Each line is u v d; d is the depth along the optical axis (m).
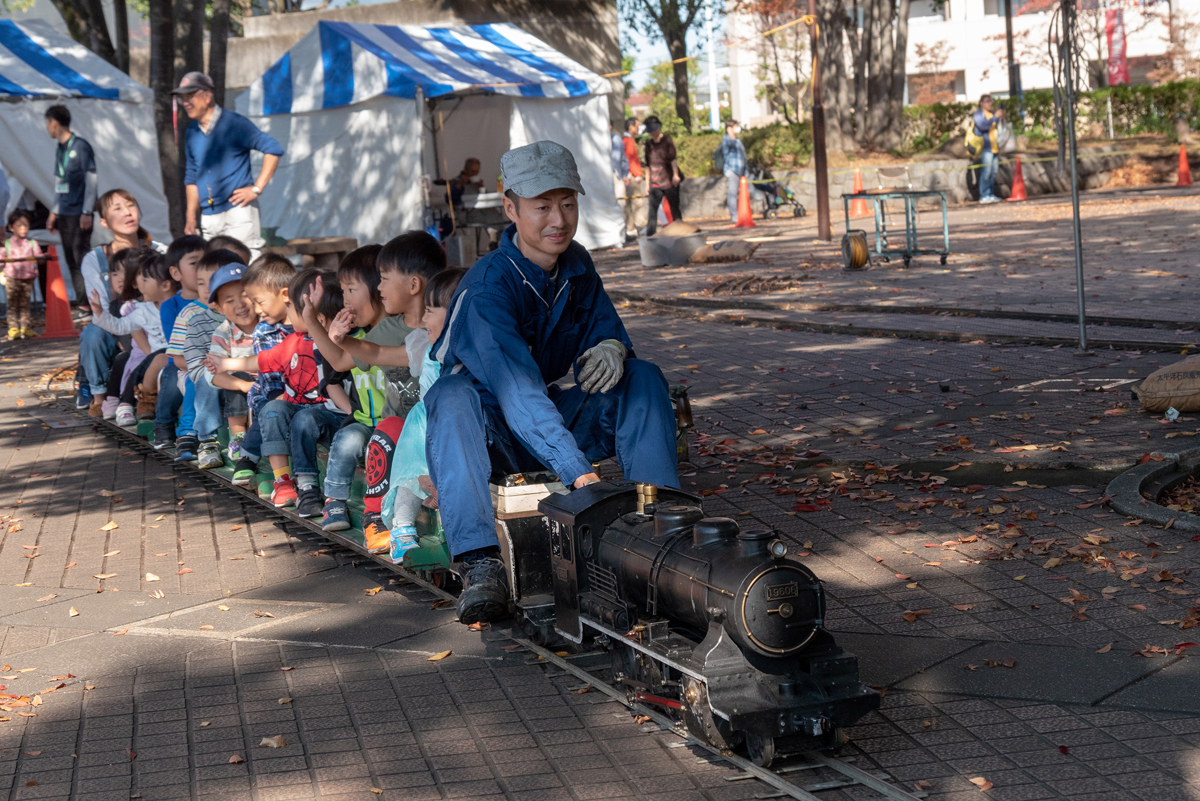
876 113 34.78
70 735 3.95
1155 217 21.59
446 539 4.39
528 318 4.59
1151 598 4.54
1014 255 17.03
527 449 4.47
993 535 5.41
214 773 3.60
